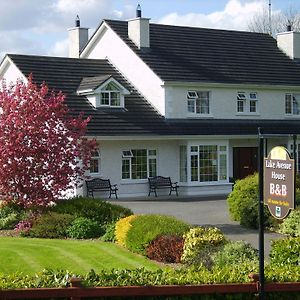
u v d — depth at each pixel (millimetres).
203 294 9383
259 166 9266
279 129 37344
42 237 19672
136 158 32719
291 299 9648
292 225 19672
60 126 21188
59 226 19891
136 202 29812
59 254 16547
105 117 32281
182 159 34000
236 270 10211
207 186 33969
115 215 20922
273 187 9188
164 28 38188
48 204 21672
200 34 39156
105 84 32625
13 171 20672
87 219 19984
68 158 21188
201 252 14641
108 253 16734
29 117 20703
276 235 19812
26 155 20641
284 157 8969
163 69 34875
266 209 20703
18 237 19688
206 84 35188
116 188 31797
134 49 35781
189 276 9734
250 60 39000
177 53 36719
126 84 36031
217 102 35844
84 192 30812
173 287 9297
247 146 36312
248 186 21766
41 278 9523
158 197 32250
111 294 9133
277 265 11109
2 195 21344
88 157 21719
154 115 34031
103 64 37031
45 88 21344
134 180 32531
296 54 41156
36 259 15891
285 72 39406
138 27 36000
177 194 33500
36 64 34375
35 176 20906
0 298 8852
